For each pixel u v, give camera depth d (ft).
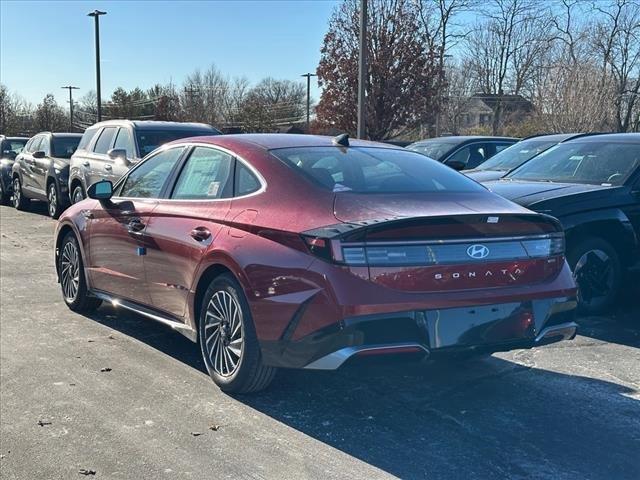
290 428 12.90
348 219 12.53
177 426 12.90
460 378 15.78
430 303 12.21
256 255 13.25
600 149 23.72
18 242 36.76
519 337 13.16
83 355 17.12
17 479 10.84
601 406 14.14
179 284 15.70
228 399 14.26
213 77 265.54
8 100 207.51
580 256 20.59
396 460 11.64
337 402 14.23
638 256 21.29
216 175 15.79
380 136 90.38
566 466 11.49
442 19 134.41
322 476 11.03
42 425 12.89
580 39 134.10
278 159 14.70
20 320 20.44
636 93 126.21
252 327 13.57
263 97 278.46
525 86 153.17
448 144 40.29
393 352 12.05
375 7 87.66
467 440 12.46
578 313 21.04
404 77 89.15
